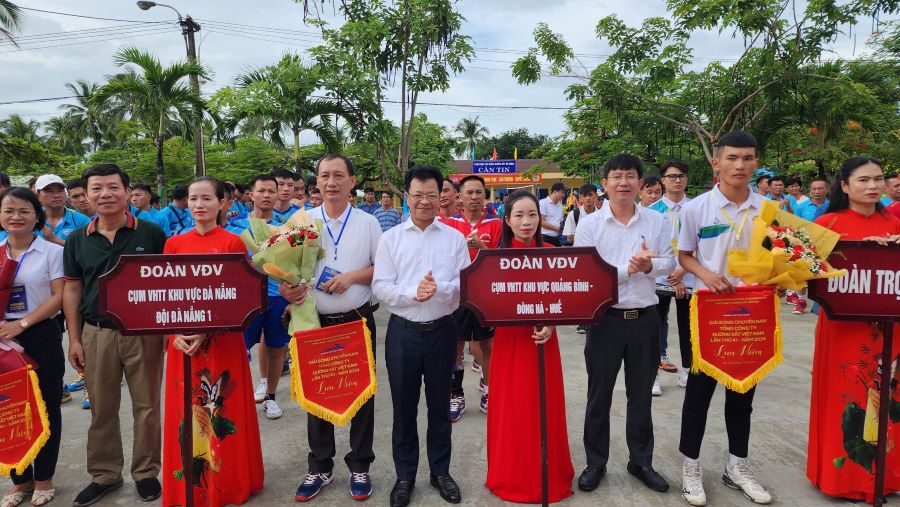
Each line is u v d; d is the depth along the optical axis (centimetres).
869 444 283
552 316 253
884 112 1169
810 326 673
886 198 617
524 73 1084
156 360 306
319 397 278
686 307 456
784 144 1191
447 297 286
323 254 290
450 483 302
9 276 292
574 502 295
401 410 297
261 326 420
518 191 315
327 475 315
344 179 297
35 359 302
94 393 302
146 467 307
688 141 1190
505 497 297
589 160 1358
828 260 271
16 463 279
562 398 301
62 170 1948
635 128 1157
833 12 859
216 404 288
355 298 299
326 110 873
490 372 305
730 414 302
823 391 293
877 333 280
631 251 305
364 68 831
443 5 820
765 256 265
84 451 374
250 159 1912
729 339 279
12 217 294
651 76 1045
